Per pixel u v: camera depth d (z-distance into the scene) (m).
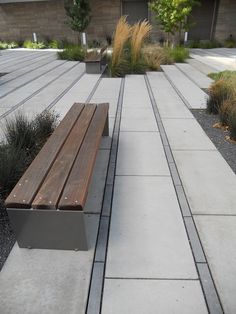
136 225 2.38
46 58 12.58
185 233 2.29
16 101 5.82
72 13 15.12
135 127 4.44
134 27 9.41
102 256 2.09
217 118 4.84
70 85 7.21
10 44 18.69
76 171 2.22
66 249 2.13
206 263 2.02
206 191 2.83
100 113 3.55
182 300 1.77
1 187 2.64
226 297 1.79
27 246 2.15
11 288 1.86
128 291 1.83
